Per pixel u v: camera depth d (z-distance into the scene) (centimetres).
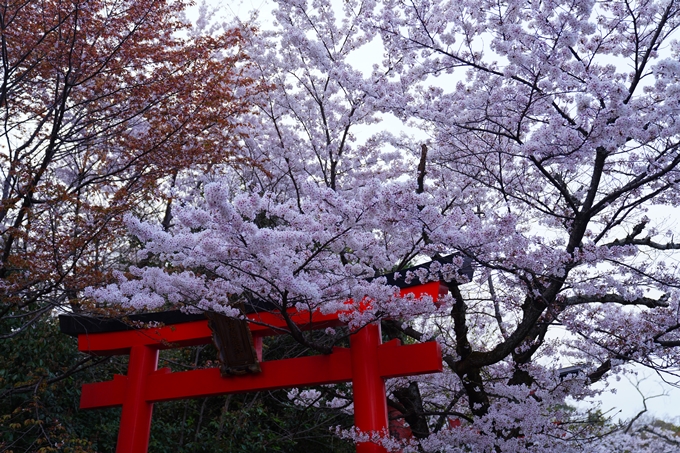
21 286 624
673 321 671
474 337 1048
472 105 591
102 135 769
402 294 699
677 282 607
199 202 1053
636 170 632
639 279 628
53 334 958
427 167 858
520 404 656
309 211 470
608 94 453
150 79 735
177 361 1153
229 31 821
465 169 823
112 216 642
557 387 702
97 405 817
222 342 758
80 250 664
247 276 543
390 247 771
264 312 762
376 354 720
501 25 500
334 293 573
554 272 558
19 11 688
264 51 995
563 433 706
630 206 629
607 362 720
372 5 935
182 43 787
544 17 482
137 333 823
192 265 509
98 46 738
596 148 530
